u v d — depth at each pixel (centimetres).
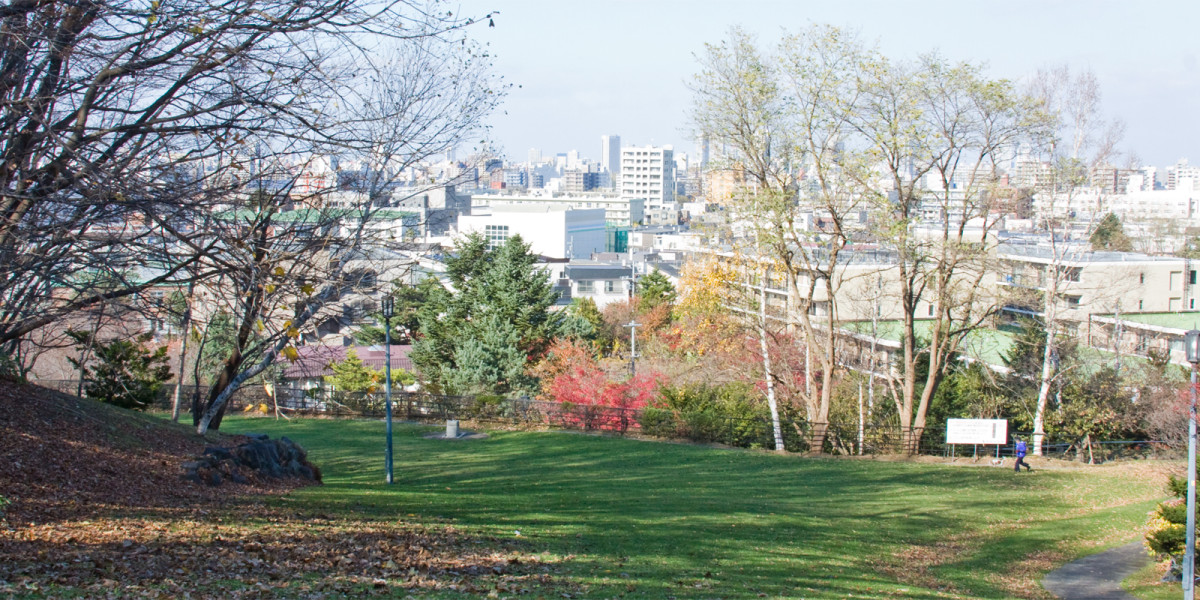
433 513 1723
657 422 3672
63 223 978
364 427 3762
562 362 4569
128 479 1538
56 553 1002
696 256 4225
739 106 3173
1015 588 1714
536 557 1332
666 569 1361
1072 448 3784
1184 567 1620
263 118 1067
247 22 1042
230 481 1783
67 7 983
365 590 984
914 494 2723
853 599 1302
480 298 5138
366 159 1320
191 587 910
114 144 1043
